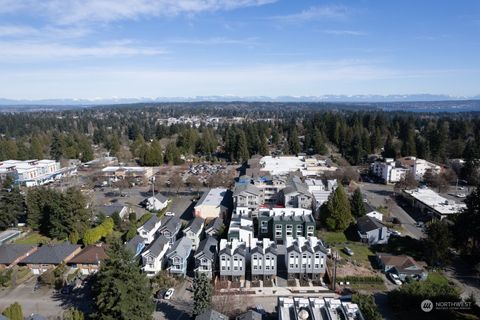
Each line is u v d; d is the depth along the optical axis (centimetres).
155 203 7506
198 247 5169
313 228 5706
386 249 5488
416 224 6562
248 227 5625
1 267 4944
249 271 4853
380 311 3981
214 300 4159
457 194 8425
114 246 3669
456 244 5300
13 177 9081
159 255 4903
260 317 3691
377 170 10344
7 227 6419
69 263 4931
